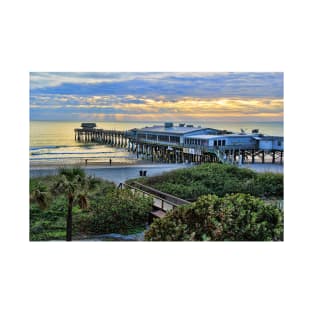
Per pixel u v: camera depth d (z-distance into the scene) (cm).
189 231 1213
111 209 1280
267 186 1293
